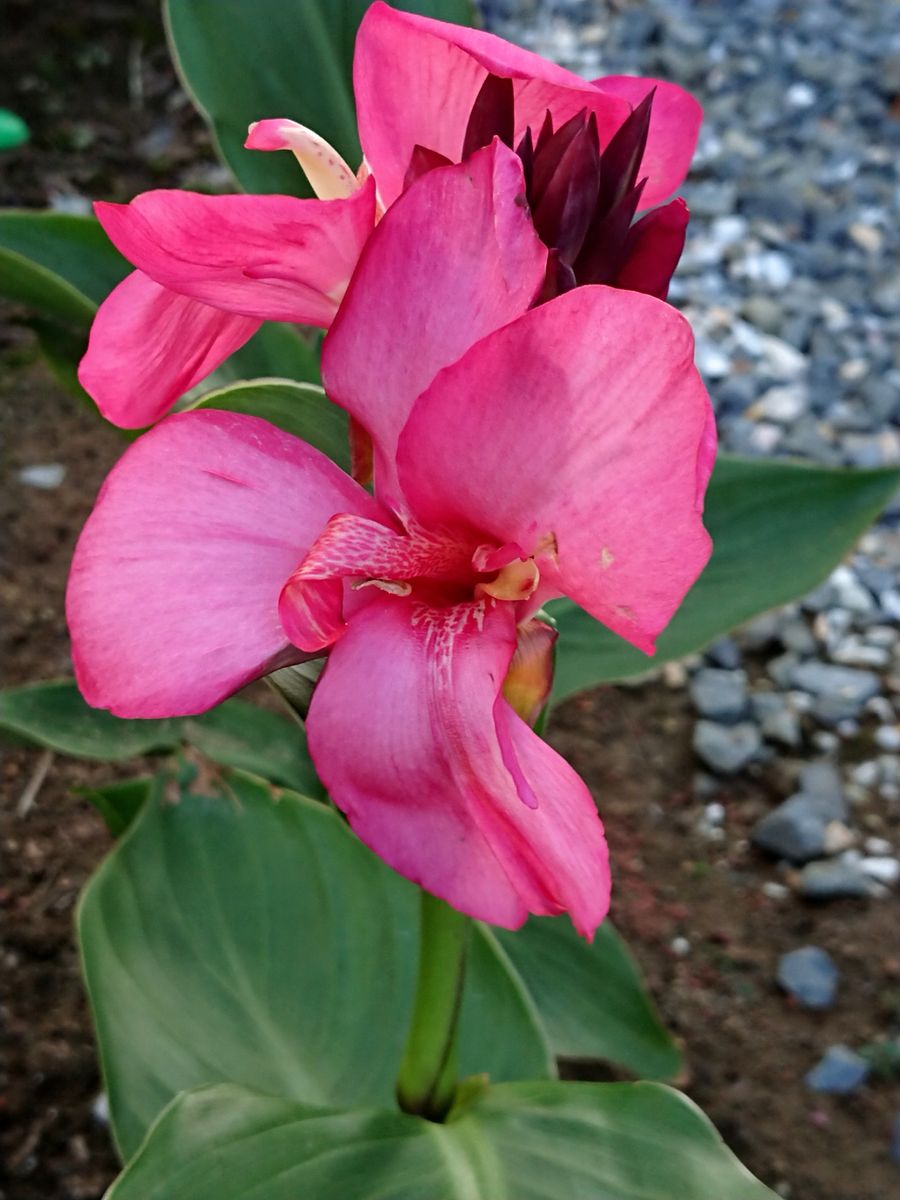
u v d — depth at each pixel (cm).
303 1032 36
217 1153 27
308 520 21
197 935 37
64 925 51
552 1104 29
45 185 84
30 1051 47
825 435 78
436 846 19
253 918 38
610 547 18
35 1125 45
